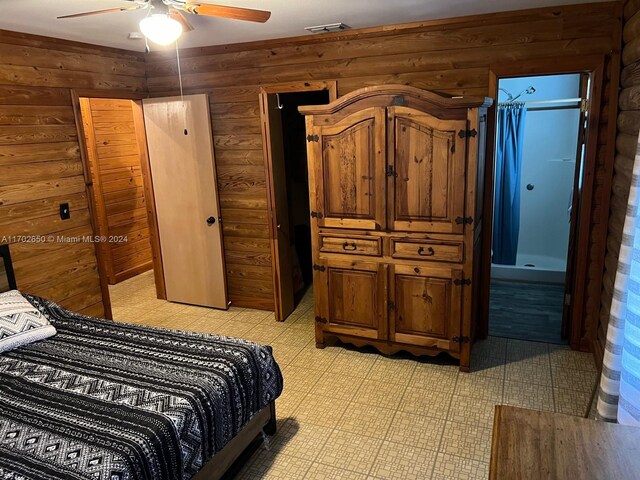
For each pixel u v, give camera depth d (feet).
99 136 17.35
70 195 12.72
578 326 11.82
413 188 10.67
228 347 8.53
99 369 7.91
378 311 11.64
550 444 4.71
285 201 14.51
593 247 11.29
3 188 11.11
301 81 13.17
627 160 9.27
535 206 18.94
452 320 10.96
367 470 8.16
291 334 13.58
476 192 10.34
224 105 14.28
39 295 12.11
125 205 18.78
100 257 13.61
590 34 10.36
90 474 5.55
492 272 17.58
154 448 6.17
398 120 10.44
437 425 9.27
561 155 18.25
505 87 18.56
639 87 8.56
